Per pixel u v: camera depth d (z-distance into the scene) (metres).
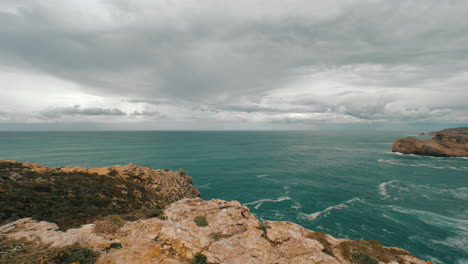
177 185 52.69
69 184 34.50
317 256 16.06
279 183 75.62
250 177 85.31
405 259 17.08
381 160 123.19
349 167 103.50
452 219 45.25
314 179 80.75
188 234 17.55
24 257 13.11
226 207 26.03
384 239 37.62
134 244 16.22
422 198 58.59
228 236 19.16
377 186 70.62
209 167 106.31
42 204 27.09
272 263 14.98
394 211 49.75
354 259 16.41
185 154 152.25
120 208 33.50
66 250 13.91
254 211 51.50
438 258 32.53
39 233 17.62
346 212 49.44
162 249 15.31
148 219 22.59
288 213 49.69
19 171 33.72
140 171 50.06
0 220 21.73
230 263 14.55
